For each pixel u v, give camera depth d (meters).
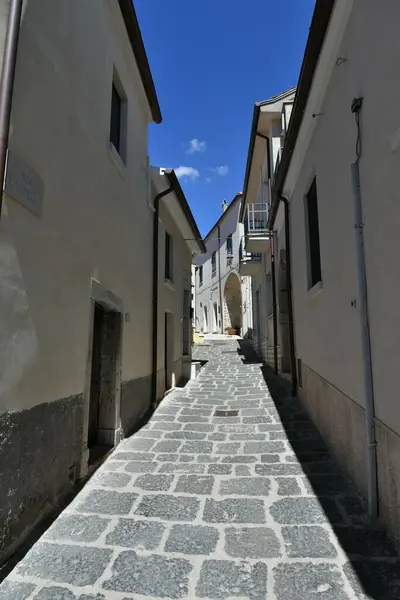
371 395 2.99
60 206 3.39
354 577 2.29
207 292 30.31
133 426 5.76
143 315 6.66
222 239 26.67
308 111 4.83
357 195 3.14
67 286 3.53
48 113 3.18
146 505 3.27
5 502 2.49
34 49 2.95
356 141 3.18
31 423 2.83
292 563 2.45
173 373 9.18
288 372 9.42
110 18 4.95
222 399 7.72
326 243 4.42
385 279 2.65
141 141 6.73
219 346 18.58
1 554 2.43
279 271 9.58
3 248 2.51
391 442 2.63
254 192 16.16
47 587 2.25
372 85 2.79
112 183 4.99
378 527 2.83
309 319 5.71
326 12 3.38
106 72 4.79
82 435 3.80
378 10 2.64
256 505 3.25
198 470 4.06
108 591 2.22
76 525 2.95
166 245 9.59
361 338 3.06
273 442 4.95
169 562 2.48
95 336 5.03
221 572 2.37
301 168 6.04
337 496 3.37
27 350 2.79
